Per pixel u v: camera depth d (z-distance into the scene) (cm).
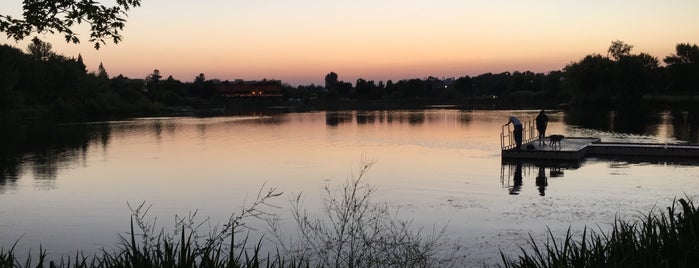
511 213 1731
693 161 2864
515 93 15912
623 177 2372
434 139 4441
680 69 11675
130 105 10875
